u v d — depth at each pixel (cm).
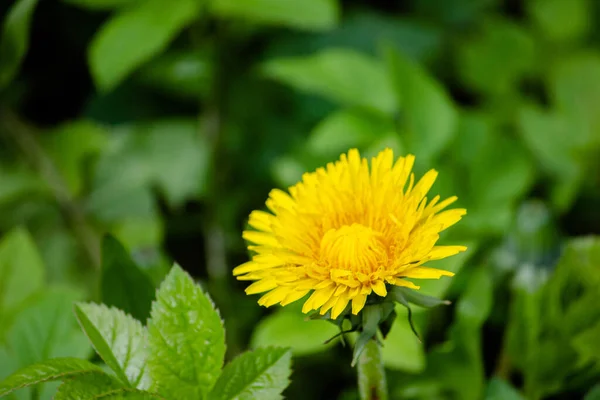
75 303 37
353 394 42
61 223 51
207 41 51
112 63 45
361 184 37
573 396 42
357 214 37
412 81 46
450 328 43
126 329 37
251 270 36
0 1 52
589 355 41
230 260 53
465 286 44
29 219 50
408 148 46
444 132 46
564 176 48
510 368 43
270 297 36
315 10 46
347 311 36
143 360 36
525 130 49
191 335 36
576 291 42
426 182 36
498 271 43
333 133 47
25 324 40
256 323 48
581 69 50
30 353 39
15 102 52
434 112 46
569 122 49
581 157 48
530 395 42
